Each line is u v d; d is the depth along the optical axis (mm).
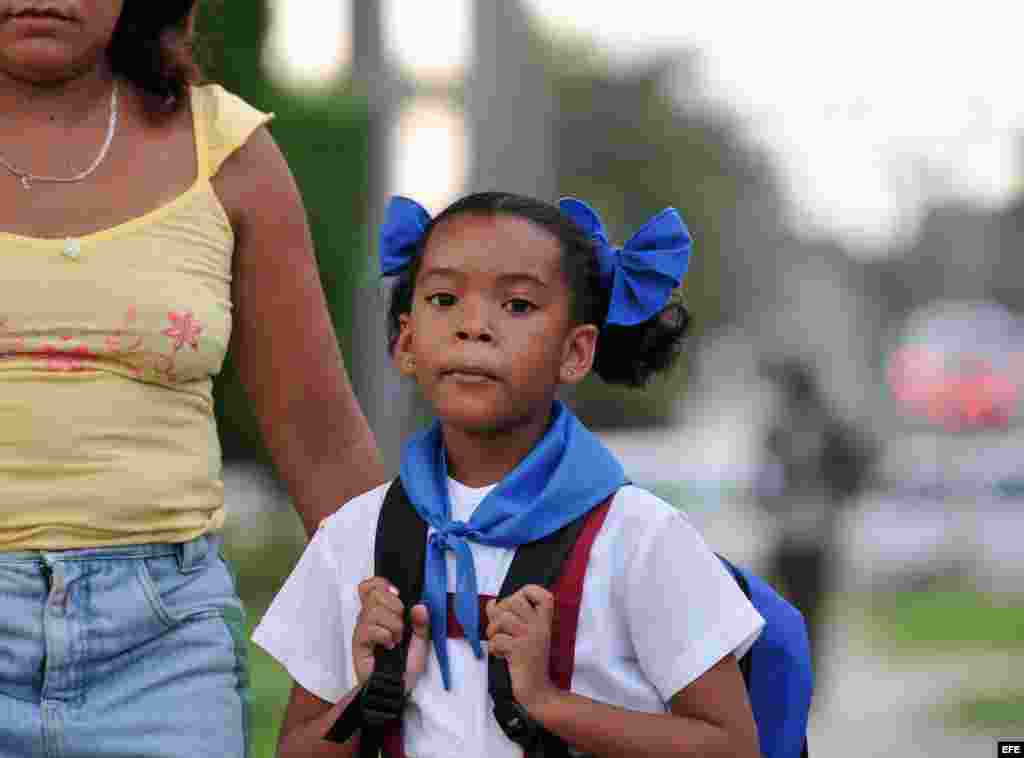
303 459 14047
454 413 11727
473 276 11797
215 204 12727
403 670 11539
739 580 12430
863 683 42844
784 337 38906
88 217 12281
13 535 11852
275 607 12320
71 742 11953
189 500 12367
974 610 56156
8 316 11852
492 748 11422
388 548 11922
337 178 46719
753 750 11609
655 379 13242
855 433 38375
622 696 11523
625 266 12477
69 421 11906
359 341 44188
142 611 12117
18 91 12422
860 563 62438
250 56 42812
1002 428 97500
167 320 12141
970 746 35344
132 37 12742
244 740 12805
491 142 46156
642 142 160250
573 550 11539
